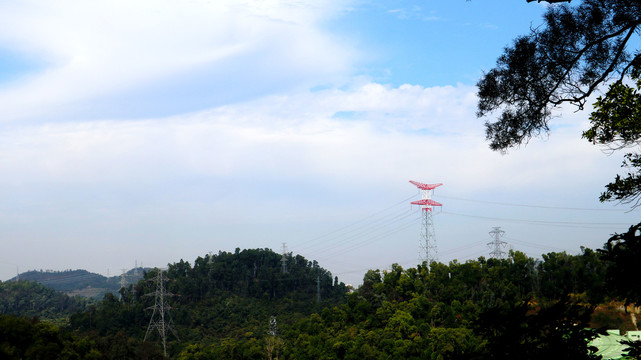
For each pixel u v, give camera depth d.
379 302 129.25
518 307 10.39
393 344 92.38
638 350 9.14
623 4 14.59
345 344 96.25
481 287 119.50
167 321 173.88
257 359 115.50
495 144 17.58
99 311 178.25
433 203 138.38
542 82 16.28
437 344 84.31
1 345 81.75
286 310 193.00
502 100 17.25
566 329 9.74
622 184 14.96
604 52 15.24
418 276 133.62
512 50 16.61
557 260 112.94
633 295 8.97
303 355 104.56
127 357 113.19
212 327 176.38
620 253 9.19
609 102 15.10
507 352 9.88
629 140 15.24
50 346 85.56
